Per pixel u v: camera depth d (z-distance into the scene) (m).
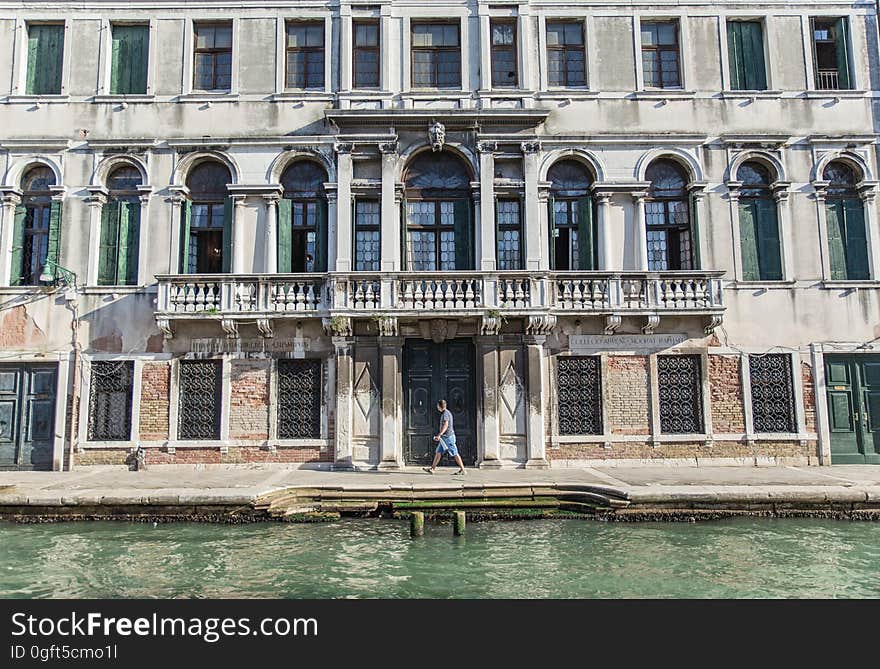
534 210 15.34
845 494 11.27
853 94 16.02
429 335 14.95
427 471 14.16
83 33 15.97
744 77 16.12
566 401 15.11
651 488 11.59
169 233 15.38
